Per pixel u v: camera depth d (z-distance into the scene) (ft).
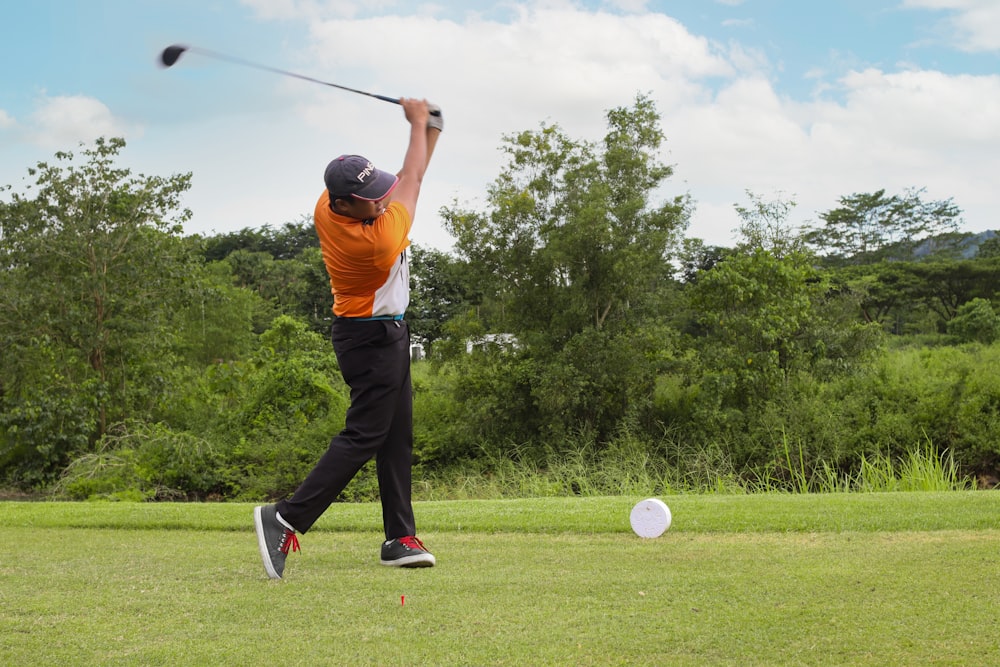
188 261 59.00
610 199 54.49
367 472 51.29
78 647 9.14
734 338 53.52
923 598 10.27
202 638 9.39
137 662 8.70
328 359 61.57
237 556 13.74
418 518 17.10
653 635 9.24
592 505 18.48
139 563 13.21
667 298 56.59
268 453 53.31
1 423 51.24
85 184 56.03
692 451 51.52
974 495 17.97
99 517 18.11
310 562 13.29
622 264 52.49
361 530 16.47
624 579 11.58
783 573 11.64
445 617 10.03
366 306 12.61
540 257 55.26
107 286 56.13
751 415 51.96
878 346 54.49
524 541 14.69
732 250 58.08
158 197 56.95
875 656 8.48
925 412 51.88
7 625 9.91
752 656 8.57
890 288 143.95
